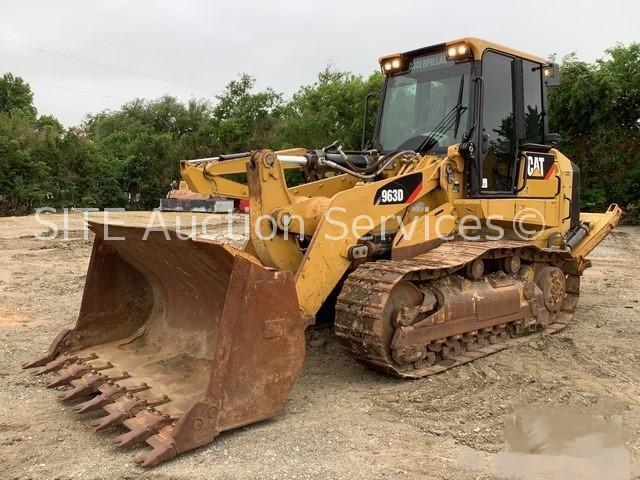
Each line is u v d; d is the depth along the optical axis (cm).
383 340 490
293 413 437
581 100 2166
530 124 680
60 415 432
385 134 684
